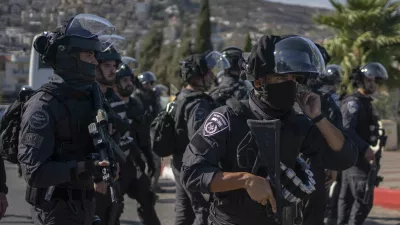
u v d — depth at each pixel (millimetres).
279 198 3203
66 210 3822
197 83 6141
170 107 6086
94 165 3570
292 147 3389
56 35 3832
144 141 6953
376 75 7051
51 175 3564
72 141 3736
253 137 3289
